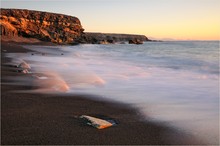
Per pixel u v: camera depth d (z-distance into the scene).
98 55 27.91
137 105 6.00
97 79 9.62
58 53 26.84
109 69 13.90
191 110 5.65
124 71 13.14
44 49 33.41
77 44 65.12
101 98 6.59
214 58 23.11
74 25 71.19
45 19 64.50
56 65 14.61
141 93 7.40
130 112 5.40
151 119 4.95
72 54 26.31
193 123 4.75
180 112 5.48
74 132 4.08
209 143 3.83
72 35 70.75
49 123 4.48
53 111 5.23
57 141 3.71
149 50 42.44
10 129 4.13
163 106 5.96
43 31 63.31
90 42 75.44
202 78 10.95
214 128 4.49
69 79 9.48
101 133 4.09
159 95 7.19
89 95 6.90
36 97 6.39
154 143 3.78
